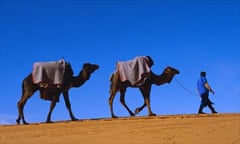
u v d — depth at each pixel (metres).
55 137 18.97
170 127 19.98
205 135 18.09
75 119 24.75
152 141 17.39
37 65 24.59
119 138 18.12
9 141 18.67
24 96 24.55
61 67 24.77
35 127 21.84
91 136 18.77
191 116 23.34
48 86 24.44
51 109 24.39
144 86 26.27
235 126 19.52
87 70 25.61
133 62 26.38
